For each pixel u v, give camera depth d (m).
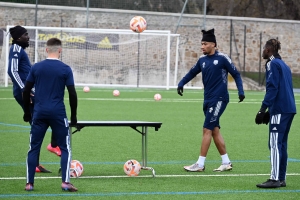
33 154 13.89
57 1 61.84
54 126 13.73
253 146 22.81
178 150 21.50
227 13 75.12
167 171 17.17
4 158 18.94
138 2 63.50
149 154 20.50
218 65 16.98
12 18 61.00
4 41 55.88
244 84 62.28
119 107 37.56
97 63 59.84
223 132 26.95
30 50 59.09
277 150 14.60
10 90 49.34
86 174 16.44
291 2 78.31
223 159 17.45
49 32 59.41
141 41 61.06
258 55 66.44
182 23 63.84
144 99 44.38
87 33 59.69
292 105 14.63
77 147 21.72
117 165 18.09
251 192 14.24
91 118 30.98
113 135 25.09
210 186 14.95
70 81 13.72
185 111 36.09
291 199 13.55
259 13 77.00
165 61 61.72
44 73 13.67
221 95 17.05
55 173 16.42
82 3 62.50
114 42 60.28
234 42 64.25
